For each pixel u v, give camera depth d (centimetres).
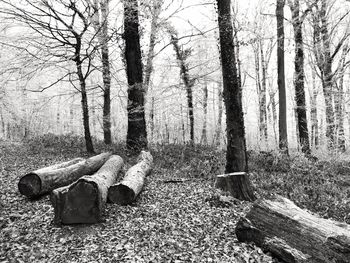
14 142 1733
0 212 645
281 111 1448
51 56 1201
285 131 1443
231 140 887
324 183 960
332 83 1662
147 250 500
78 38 1173
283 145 1425
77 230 580
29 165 1084
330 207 734
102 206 622
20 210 670
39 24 1113
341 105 1662
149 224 607
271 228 500
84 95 1280
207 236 558
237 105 880
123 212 667
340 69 1650
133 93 1346
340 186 972
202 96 2273
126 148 1348
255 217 526
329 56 1636
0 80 1221
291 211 508
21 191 729
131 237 548
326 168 1167
